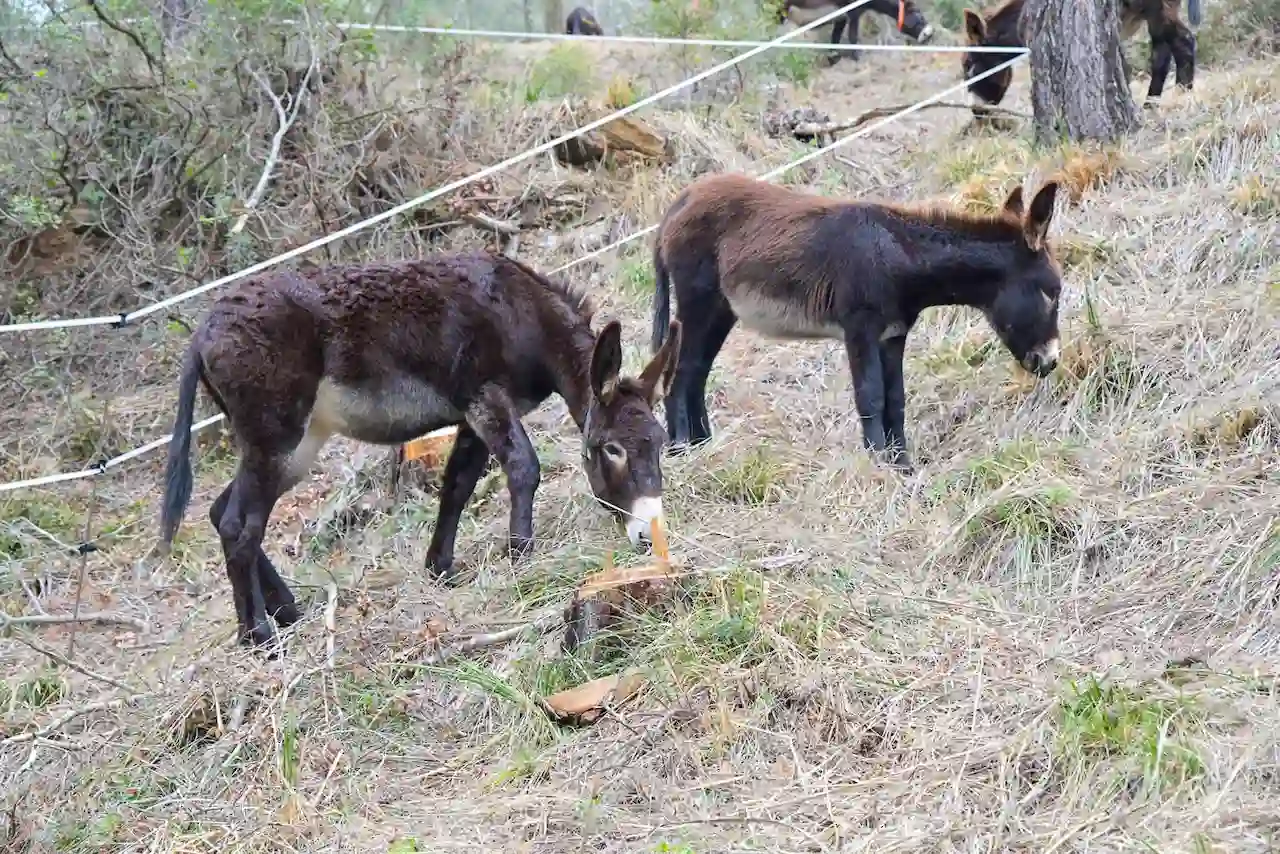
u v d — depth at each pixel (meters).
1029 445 5.75
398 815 3.99
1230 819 3.27
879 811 3.60
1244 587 4.40
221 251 9.05
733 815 3.67
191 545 6.75
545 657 4.71
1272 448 5.26
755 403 7.11
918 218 6.12
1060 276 6.12
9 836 4.11
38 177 8.84
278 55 9.34
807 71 12.86
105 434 7.71
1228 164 7.96
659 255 6.85
